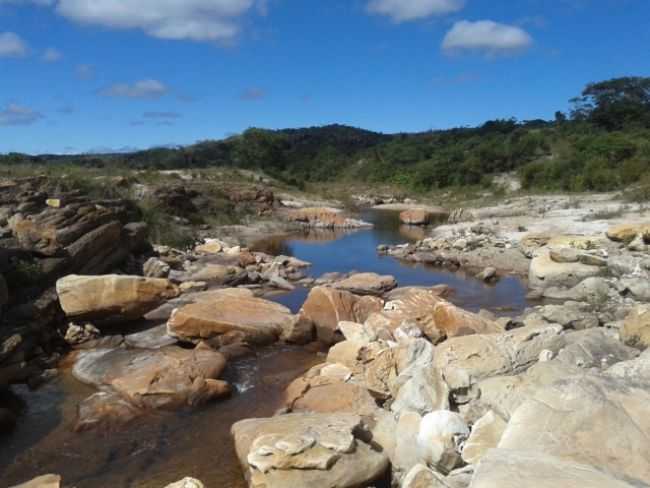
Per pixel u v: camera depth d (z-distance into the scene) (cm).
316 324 1266
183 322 1176
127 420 855
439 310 1175
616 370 668
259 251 2633
